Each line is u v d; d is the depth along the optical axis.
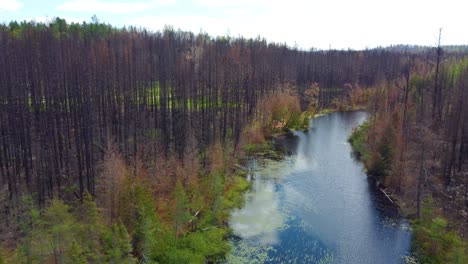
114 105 78.88
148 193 39.16
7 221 47.22
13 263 32.12
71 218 36.12
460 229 42.53
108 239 32.72
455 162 60.66
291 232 45.97
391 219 49.38
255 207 53.12
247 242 43.50
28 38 75.44
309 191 59.16
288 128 101.69
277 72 128.25
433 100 70.69
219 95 103.19
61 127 72.38
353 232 45.94
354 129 93.75
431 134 49.59
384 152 63.53
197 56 106.06
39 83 71.00
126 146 68.31
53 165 63.53
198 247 39.94
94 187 55.53
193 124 80.94
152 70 92.25
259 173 67.69
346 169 69.75
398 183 56.69
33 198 54.34
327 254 41.06
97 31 127.00
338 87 158.38
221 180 51.97
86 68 74.44
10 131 64.19
